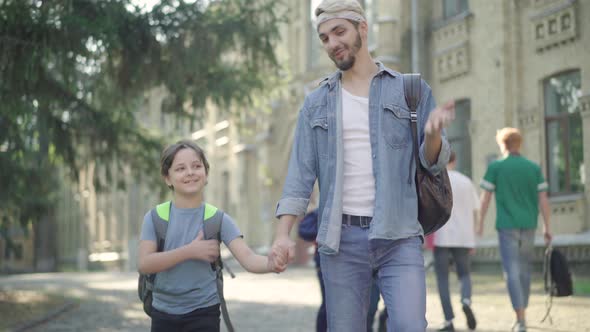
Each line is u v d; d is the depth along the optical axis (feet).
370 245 10.66
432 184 10.70
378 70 11.37
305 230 19.58
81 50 29.53
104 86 37.70
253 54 38.09
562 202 49.39
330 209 10.87
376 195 10.70
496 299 33.71
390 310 10.46
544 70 51.80
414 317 10.20
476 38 57.98
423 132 11.00
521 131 53.42
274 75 41.96
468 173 59.41
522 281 22.95
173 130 42.37
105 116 40.09
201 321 11.60
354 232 10.79
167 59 35.50
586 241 45.78
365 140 11.00
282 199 11.20
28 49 29.07
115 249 135.33
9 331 27.66
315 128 11.34
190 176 11.83
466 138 59.72
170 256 11.32
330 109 11.16
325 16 11.14
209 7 36.01
